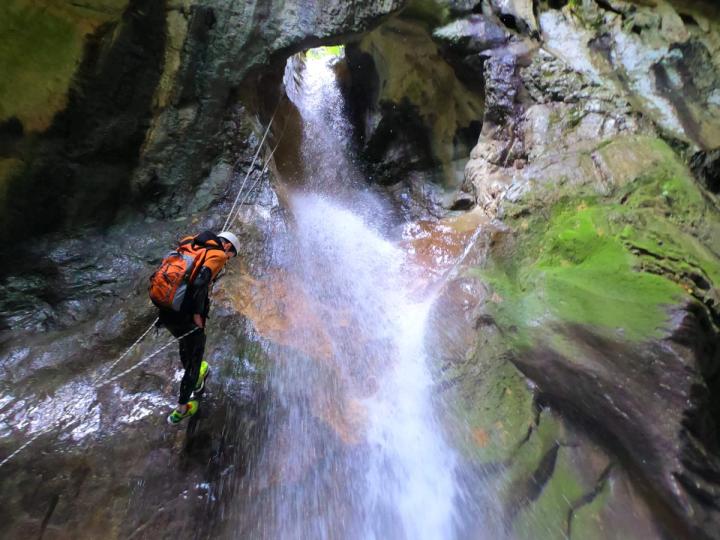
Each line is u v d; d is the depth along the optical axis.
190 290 3.28
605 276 4.11
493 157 6.65
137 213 5.39
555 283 4.27
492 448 4.06
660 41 6.63
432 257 6.12
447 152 8.59
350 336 5.13
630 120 5.84
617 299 3.88
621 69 6.61
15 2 4.01
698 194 4.85
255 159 5.98
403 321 5.36
